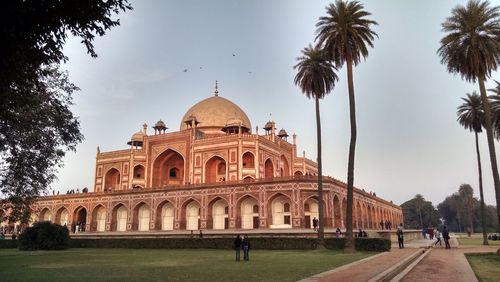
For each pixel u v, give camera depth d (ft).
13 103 21.89
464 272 36.14
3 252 75.20
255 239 75.66
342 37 65.36
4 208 54.29
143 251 76.18
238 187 109.19
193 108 160.15
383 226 153.89
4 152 46.62
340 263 43.39
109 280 31.40
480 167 92.02
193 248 81.92
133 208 123.65
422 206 292.20
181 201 116.47
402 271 36.96
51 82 47.80
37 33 18.58
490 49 56.80
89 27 19.58
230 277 32.14
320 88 73.20
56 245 84.48
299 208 100.27
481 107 92.27
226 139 130.21
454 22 59.57
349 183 63.67
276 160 140.97
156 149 143.23
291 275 32.83
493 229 278.26
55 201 138.62
